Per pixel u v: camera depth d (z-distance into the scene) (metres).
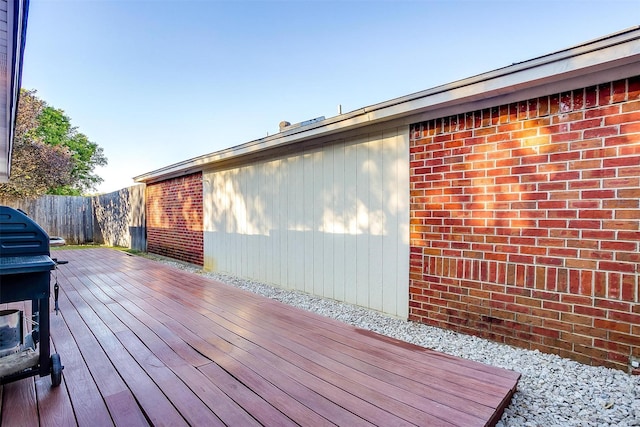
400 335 3.16
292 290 4.98
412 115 3.40
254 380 1.81
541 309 2.66
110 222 11.47
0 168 5.79
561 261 2.55
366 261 3.96
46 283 1.66
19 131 10.38
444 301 3.26
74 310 3.13
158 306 3.28
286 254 5.06
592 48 2.17
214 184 6.61
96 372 1.89
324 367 1.98
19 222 1.66
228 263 6.29
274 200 5.25
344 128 3.90
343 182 4.20
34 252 1.70
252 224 5.71
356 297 4.09
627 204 2.26
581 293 2.46
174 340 2.39
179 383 1.77
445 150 3.21
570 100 2.49
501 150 2.85
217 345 2.31
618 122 2.29
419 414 1.51
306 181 4.70
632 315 2.25
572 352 2.51
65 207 12.05
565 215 2.53
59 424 1.42
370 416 1.49
